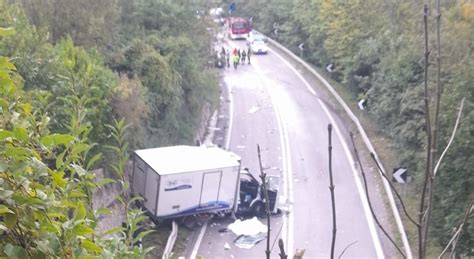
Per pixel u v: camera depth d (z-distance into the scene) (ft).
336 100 143.84
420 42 98.84
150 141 86.12
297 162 104.88
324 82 157.48
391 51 110.01
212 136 118.62
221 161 74.64
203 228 75.66
